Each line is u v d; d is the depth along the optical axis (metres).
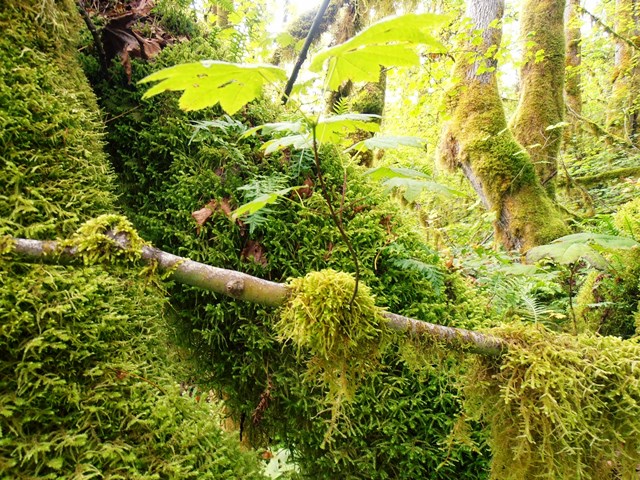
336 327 0.88
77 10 1.37
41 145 1.03
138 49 1.62
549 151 4.59
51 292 0.86
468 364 1.12
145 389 0.94
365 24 3.63
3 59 1.00
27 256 0.79
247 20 2.82
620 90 7.31
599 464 1.09
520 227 3.80
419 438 1.52
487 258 2.91
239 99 0.63
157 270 0.88
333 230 1.63
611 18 8.48
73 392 0.81
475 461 1.50
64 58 1.24
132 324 1.03
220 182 1.63
